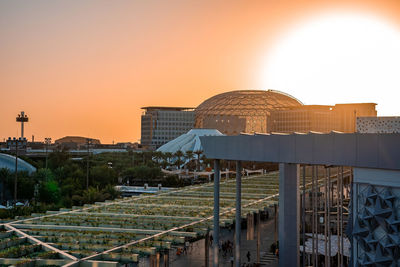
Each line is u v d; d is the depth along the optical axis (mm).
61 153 174625
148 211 59281
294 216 47344
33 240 43375
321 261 56469
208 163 192250
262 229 88875
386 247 27328
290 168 47594
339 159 29125
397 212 27031
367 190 28594
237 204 40781
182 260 62219
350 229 30328
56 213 58656
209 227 49125
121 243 42500
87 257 37844
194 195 76375
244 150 36812
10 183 111812
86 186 120688
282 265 47438
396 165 26266
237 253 40875
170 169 192125
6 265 36500
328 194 43531
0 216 73062
